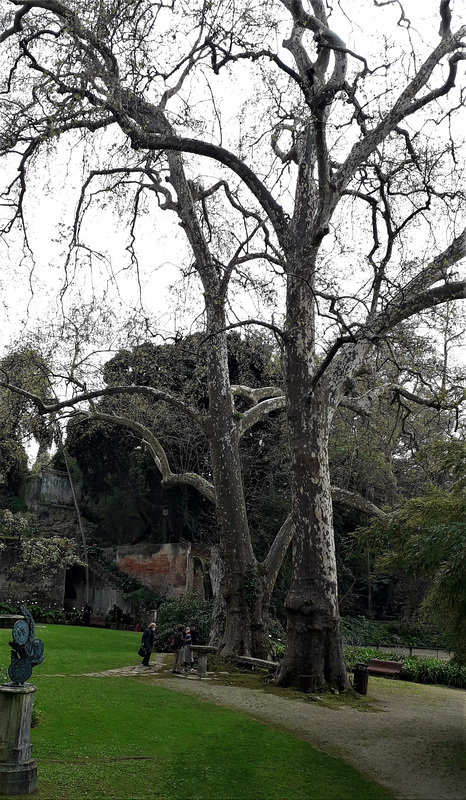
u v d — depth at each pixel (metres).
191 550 35.66
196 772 8.83
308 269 17.45
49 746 9.45
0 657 16.55
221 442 20.86
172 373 28.39
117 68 16.08
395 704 15.47
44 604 34.75
